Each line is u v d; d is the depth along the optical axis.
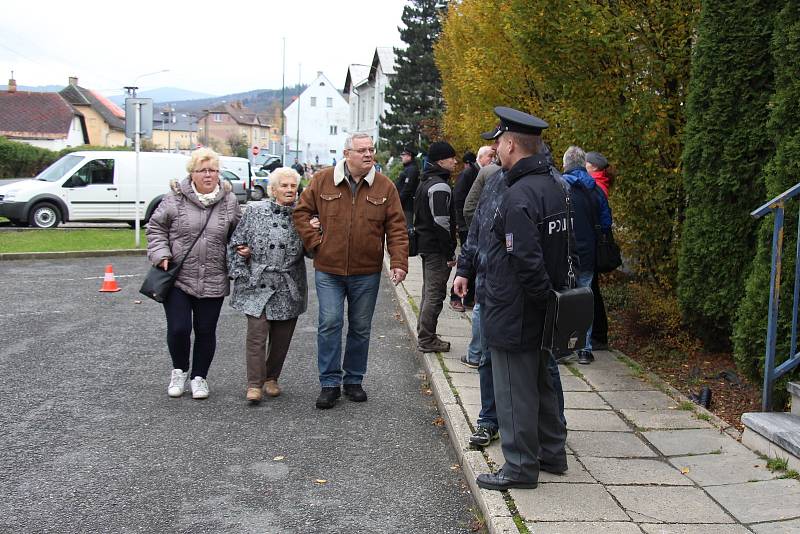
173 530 3.89
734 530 3.64
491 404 4.82
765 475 4.29
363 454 5.00
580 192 6.65
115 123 73.31
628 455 4.64
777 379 5.16
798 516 3.77
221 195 5.92
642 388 6.05
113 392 6.23
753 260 5.85
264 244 5.88
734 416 5.45
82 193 19.45
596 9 6.95
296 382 6.65
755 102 6.10
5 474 4.54
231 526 3.95
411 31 39.84
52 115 52.50
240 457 4.90
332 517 4.08
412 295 10.47
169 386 6.16
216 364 7.18
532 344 3.98
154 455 4.89
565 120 7.96
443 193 6.85
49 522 3.94
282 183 5.89
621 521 3.73
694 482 4.22
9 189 19.06
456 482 4.58
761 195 6.18
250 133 133.62
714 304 6.53
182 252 5.85
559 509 3.86
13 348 7.59
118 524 3.94
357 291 5.96
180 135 124.75
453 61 16.22
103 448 5.00
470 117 12.43
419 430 5.49
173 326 5.91
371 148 5.74
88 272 12.79
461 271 4.74
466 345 7.49
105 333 8.34
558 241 3.97
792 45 5.09
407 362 7.41
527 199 3.87
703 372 6.56
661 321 7.48
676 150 7.52
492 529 3.72
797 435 4.39
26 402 5.92
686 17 7.21
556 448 4.32
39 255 14.20
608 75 7.45
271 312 5.91
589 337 6.77
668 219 7.56
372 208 5.82
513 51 9.66
